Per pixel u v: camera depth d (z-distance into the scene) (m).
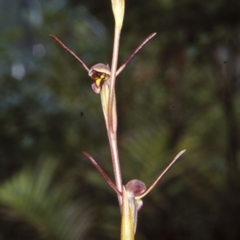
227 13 1.16
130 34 1.35
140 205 0.31
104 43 1.71
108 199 1.16
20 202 1.01
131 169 1.14
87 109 1.69
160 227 1.11
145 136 1.17
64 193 1.06
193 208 1.16
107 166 1.21
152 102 1.68
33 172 1.12
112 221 1.12
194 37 1.24
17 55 1.64
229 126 1.37
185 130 1.53
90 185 1.21
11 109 1.26
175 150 1.20
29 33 1.92
